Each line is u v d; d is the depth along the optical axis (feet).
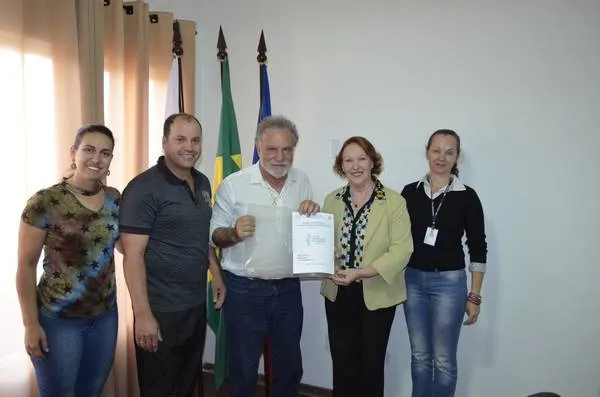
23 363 6.06
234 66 9.46
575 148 6.67
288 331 6.14
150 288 5.43
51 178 6.28
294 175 6.26
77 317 5.17
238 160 8.36
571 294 6.84
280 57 8.96
